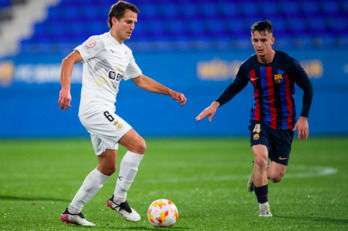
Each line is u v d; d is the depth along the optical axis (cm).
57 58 6881
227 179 3272
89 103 1758
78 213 1775
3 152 5206
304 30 7856
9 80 6912
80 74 6850
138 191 2767
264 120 2067
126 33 1803
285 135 2070
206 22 7994
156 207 1700
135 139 1745
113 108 1811
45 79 6888
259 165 1945
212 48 7369
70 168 3944
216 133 6862
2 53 7188
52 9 8194
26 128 6919
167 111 6856
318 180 3159
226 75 6756
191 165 4088
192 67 6788
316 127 6725
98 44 1767
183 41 7638
